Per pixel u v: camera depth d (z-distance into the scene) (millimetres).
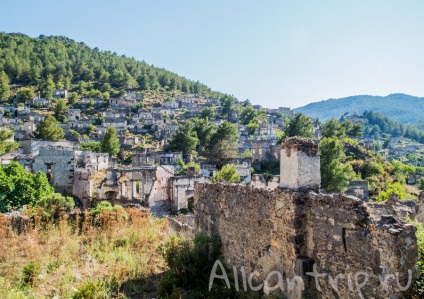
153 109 133250
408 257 7859
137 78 179875
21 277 13102
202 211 16250
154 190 37969
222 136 72062
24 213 21516
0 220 18766
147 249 17047
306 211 10344
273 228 11258
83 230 19000
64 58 177375
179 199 38938
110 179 38531
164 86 188625
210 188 15617
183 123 122688
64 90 138875
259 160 75062
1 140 58125
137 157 67938
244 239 12875
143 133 111875
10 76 148750
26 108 115188
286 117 158625
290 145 10820
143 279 14023
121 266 14578
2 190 30641
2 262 14406
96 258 15578
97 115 124250
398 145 179375
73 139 92812
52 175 39875
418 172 75375
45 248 16031
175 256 14359
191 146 79625
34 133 72250
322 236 9711
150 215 23469
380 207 18281
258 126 120125
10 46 169750
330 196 9539
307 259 10008
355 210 8812
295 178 10555
